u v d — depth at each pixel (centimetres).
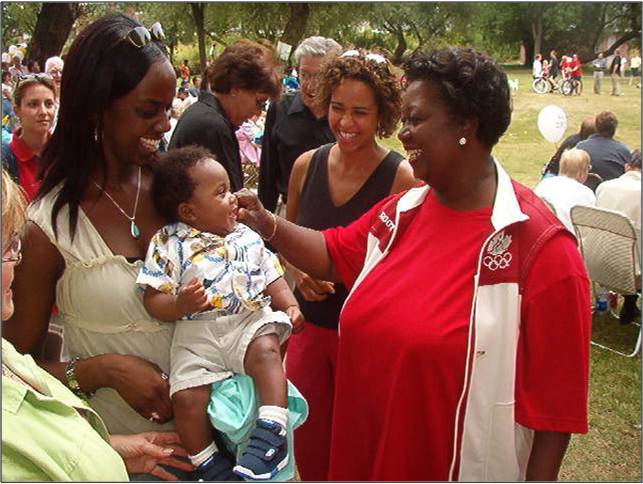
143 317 180
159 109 172
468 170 173
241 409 184
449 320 167
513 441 168
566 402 164
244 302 191
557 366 164
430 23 2625
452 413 169
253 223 222
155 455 174
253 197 222
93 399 183
